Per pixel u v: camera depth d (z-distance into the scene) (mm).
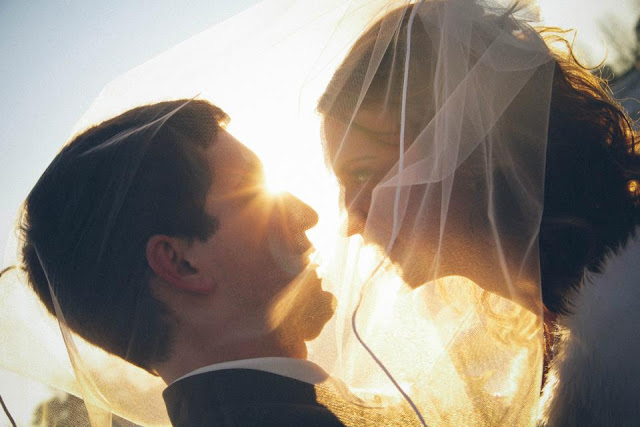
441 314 1186
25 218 1358
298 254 1285
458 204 1202
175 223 1271
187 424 1181
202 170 1278
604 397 1061
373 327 1183
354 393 1176
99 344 1310
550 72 1232
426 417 1132
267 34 1357
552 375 1146
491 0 1267
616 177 1249
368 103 1279
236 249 1281
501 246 1194
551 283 1196
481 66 1195
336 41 1327
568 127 1265
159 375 1304
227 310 1281
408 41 1206
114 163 1287
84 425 1409
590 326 1097
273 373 1193
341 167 1292
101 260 1278
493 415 1127
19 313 1410
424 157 1188
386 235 1196
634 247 1163
